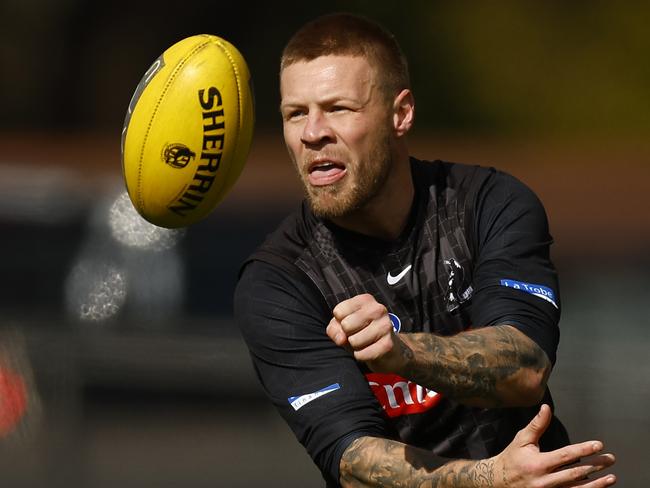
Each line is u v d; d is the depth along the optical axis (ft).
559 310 37.22
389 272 38.47
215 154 39.22
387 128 37.45
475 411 38.40
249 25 307.58
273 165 249.14
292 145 37.58
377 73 37.04
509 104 301.84
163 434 69.46
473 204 38.68
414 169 39.34
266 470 69.56
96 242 88.22
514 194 38.68
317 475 70.44
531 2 302.66
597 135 297.94
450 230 38.60
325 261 38.70
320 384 37.60
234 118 39.45
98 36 324.19
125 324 75.31
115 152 280.31
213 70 39.27
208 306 83.97
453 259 38.40
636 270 99.71
